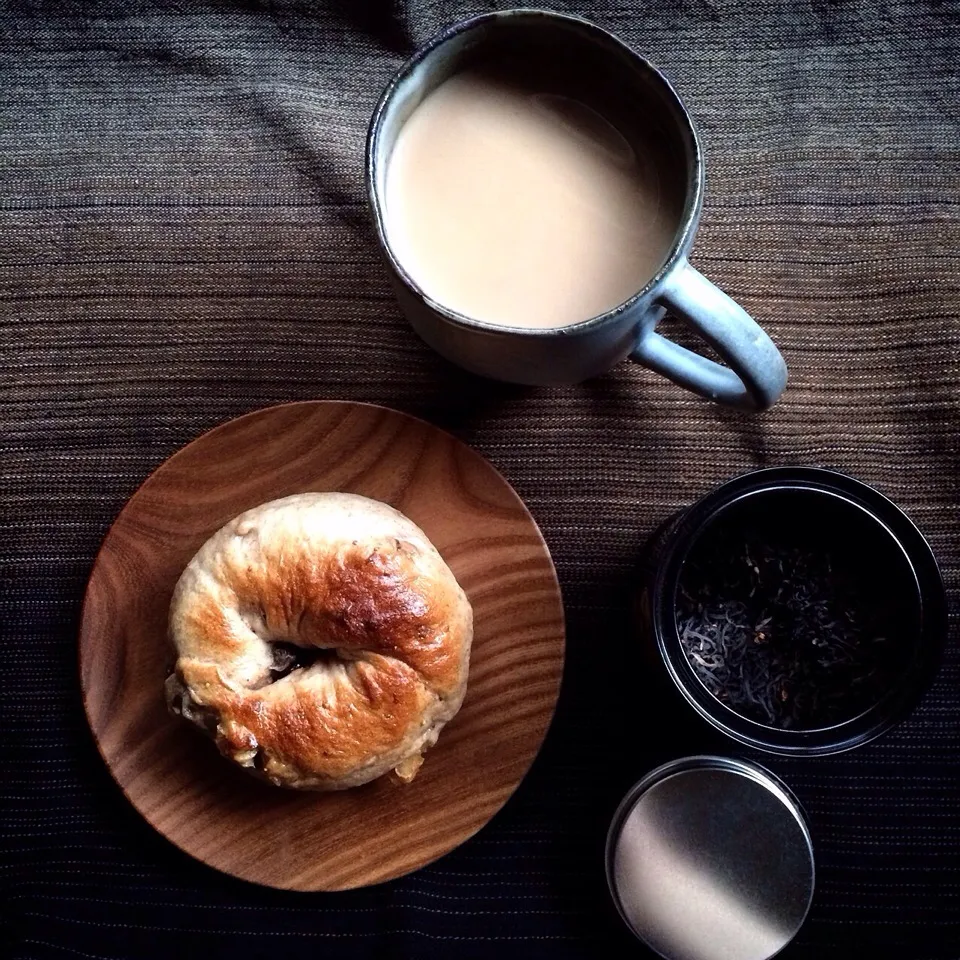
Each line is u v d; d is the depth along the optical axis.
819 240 0.44
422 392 0.44
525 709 0.42
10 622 0.44
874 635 0.42
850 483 0.39
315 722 0.39
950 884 0.43
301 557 0.39
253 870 0.42
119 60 0.44
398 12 0.44
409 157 0.35
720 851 0.41
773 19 0.44
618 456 0.44
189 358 0.44
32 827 0.43
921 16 0.44
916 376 0.44
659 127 0.35
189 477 0.42
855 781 0.44
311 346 0.44
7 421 0.44
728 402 0.39
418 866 0.42
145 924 0.43
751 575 0.42
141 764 0.42
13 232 0.44
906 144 0.44
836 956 0.43
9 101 0.44
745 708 0.42
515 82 0.35
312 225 0.44
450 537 0.43
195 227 0.44
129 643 0.42
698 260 0.44
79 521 0.44
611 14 0.44
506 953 0.43
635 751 0.44
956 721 0.44
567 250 0.35
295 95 0.44
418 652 0.39
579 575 0.44
